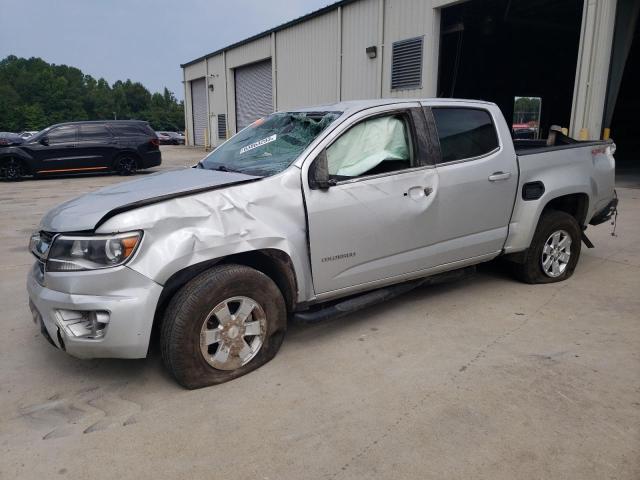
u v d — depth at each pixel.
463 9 14.69
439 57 14.56
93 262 2.96
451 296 4.80
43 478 2.46
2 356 3.74
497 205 4.47
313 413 2.95
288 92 22.09
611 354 3.58
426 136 4.06
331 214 3.55
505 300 4.66
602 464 2.46
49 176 16.66
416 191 3.96
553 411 2.90
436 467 2.47
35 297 3.15
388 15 15.71
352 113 3.78
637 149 23.73
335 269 3.65
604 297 4.70
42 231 3.29
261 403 3.06
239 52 26.89
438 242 4.17
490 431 2.74
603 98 11.02
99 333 2.99
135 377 3.41
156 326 3.62
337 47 18.22
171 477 2.45
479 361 3.52
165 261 2.99
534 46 23.48
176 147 36.75
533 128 28.00
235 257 3.37
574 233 5.13
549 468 2.45
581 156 5.14
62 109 113.56
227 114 29.81
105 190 3.64
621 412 2.88
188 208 3.12
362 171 3.75
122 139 16.45
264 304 3.39
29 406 3.09
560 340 3.82
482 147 4.40
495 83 25.36
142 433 2.80
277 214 3.37
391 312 4.44
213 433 2.78
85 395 3.21
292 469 2.48
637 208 9.02
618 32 11.54
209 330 3.21
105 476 2.47
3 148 15.05
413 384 3.24
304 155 3.53
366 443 2.66
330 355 3.66
